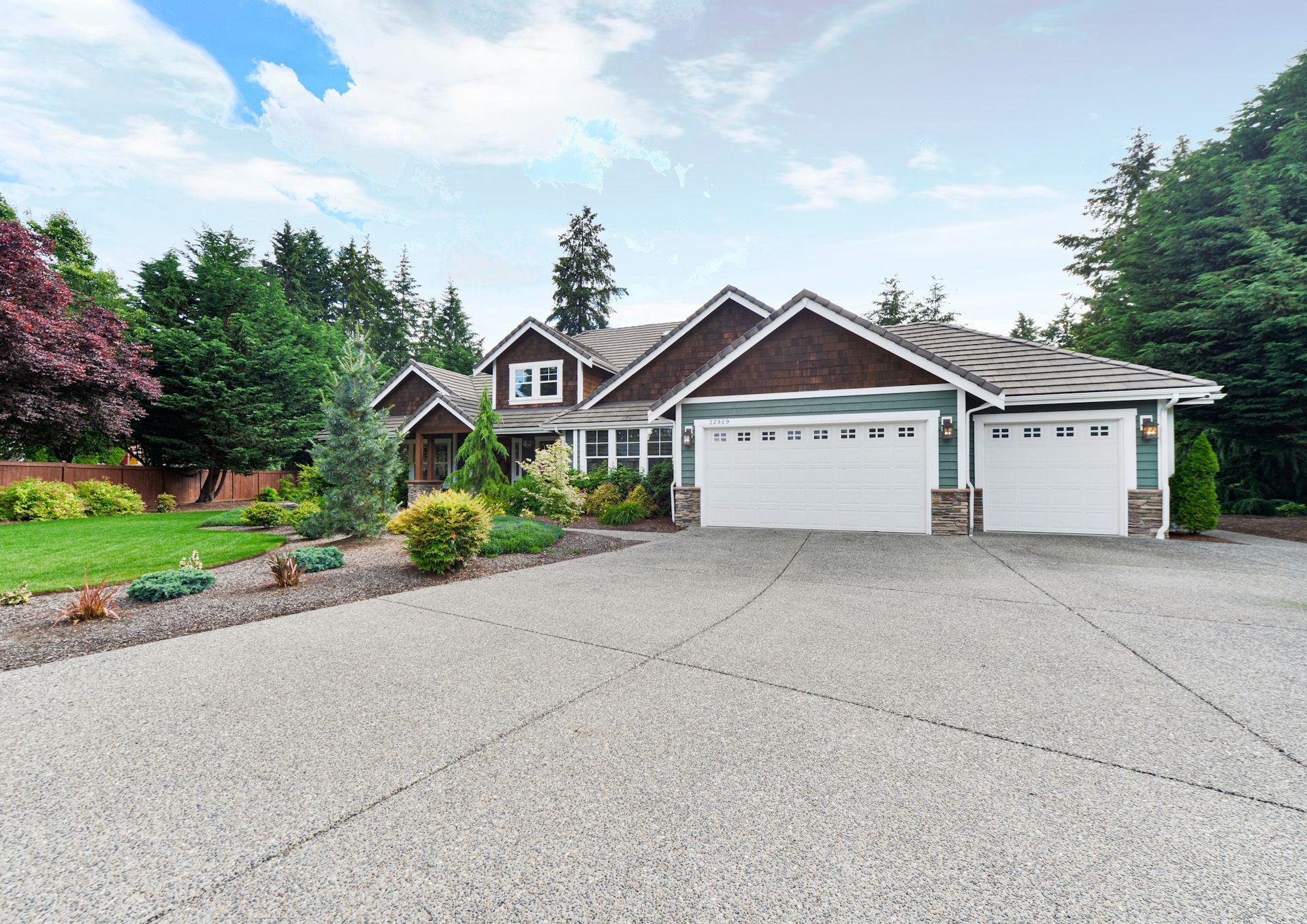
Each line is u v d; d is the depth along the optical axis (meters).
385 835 2.16
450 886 1.89
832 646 4.46
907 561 8.12
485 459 14.86
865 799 2.39
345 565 8.12
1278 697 3.47
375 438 10.78
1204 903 1.80
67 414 15.75
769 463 12.10
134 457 22.61
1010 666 4.00
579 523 13.88
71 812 2.31
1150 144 26.38
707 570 7.65
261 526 12.83
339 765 2.68
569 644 4.53
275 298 26.27
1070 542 9.77
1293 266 14.28
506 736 2.97
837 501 11.60
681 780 2.54
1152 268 18.09
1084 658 4.15
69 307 18.67
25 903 1.80
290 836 2.15
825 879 1.92
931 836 2.14
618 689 3.61
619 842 2.11
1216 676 3.80
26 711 3.30
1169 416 11.93
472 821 2.24
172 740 2.95
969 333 13.73
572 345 19.06
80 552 9.13
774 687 3.64
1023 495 11.22
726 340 16.47
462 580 7.19
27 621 5.32
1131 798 2.40
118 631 5.02
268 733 3.02
